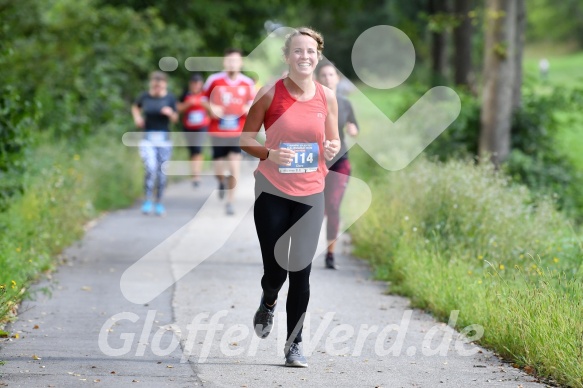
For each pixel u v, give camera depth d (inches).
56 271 1035.9
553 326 673.6
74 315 826.8
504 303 745.0
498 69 1827.0
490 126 1840.6
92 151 1841.8
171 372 651.5
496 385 629.6
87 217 1485.0
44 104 1861.5
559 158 1962.4
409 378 646.5
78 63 2027.6
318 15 3750.0
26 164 1144.8
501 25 1812.3
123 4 2908.5
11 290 829.8
